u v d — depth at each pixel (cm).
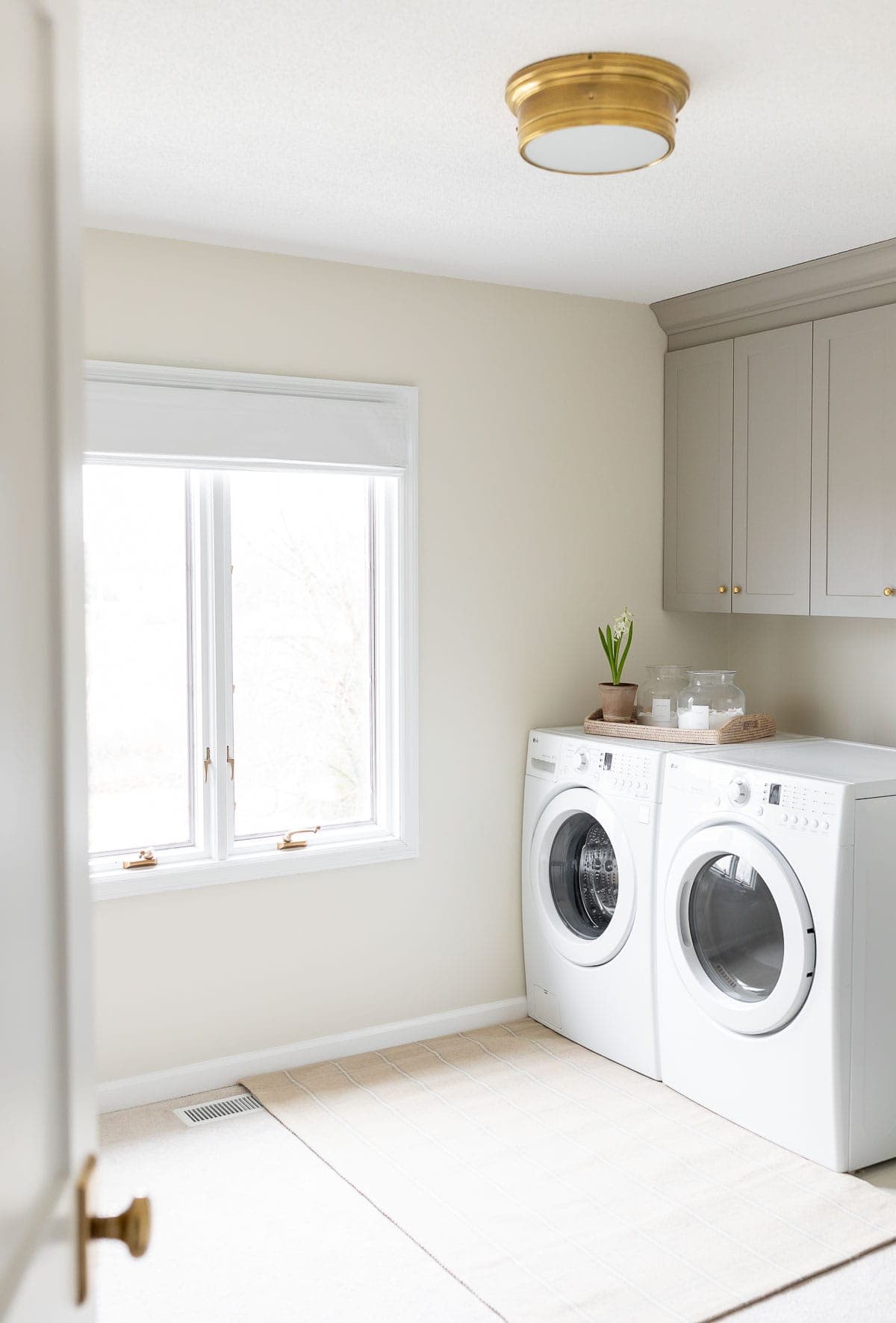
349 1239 257
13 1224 67
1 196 65
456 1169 287
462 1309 232
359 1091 333
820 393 349
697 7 193
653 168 266
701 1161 291
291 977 349
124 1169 288
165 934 329
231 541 341
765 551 372
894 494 327
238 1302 234
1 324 65
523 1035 376
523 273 361
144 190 283
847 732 383
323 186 280
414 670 363
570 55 211
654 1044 338
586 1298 235
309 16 195
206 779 338
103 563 325
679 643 423
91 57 211
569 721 398
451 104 233
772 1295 237
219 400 326
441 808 374
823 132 245
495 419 377
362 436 349
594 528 400
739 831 305
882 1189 279
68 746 78
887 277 328
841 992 281
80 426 83
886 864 288
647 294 391
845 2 191
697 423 398
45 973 75
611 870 362
